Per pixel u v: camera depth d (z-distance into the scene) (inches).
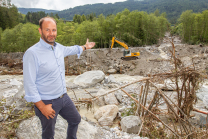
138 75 808.3
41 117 78.7
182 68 183.2
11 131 130.6
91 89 379.9
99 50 1124.5
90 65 935.7
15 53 1144.8
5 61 985.5
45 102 77.5
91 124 173.3
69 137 98.3
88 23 1304.1
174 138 164.4
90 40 1299.2
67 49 92.8
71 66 919.0
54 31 73.4
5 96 265.7
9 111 168.7
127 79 587.8
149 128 171.5
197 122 211.9
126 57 916.0
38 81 75.0
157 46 1348.4
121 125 176.2
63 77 84.1
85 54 1063.6
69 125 95.7
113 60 1021.8
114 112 203.5
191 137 156.7
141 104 175.9
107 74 848.3
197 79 181.8
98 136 146.0
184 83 191.3
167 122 206.7
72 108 88.8
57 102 80.3
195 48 1273.4
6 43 1224.8
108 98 261.4
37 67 71.5
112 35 1557.6
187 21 1876.2
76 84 397.7
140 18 1720.0
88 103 169.9
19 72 740.0
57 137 123.7
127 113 230.5
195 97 193.0
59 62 80.0
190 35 1909.4
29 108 171.6
